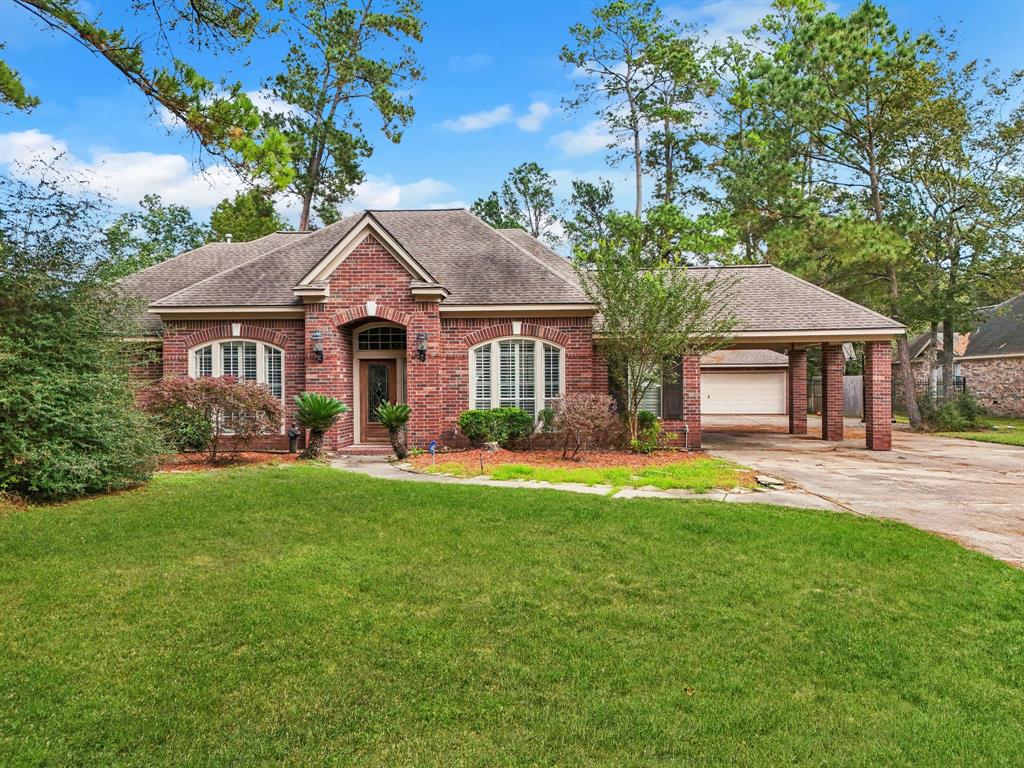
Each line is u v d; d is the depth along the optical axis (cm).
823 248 2453
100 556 610
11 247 846
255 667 410
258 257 1755
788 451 1689
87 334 931
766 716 373
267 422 1321
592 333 1584
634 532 741
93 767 308
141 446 945
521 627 484
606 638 469
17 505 806
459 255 1759
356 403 1658
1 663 402
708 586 575
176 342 1591
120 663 409
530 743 341
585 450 1495
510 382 1588
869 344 1736
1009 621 515
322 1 2552
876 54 2208
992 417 3020
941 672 431
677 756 333
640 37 3209
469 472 1169
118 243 959
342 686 391
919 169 2428
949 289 2473
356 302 1532
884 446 1712
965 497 1014
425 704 375
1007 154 2397
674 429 1612
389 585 561
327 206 3086
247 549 646
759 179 2727
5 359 800
